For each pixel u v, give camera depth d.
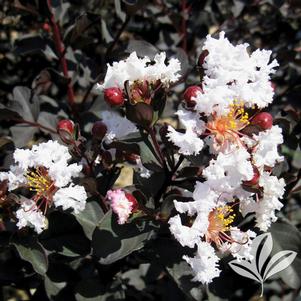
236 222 0.27
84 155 0.28
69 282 0.31
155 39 0.51
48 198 0.26
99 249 0.26
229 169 0.24
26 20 0.50
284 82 0.45
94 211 0.28
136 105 0.25
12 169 0.27
